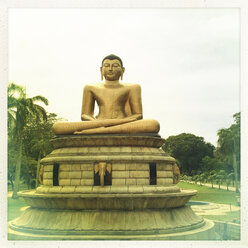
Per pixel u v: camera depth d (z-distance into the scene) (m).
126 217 12.06
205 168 48.38
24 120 27.94
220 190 35.84
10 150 29.38
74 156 13.06
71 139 13.48
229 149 34.25
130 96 15.59
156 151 13.82
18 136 28.88
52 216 12.42
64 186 12.94
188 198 13.62
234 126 33.09
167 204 12.65
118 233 11.63
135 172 12.87
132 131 13.85
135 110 15.38
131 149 13.29
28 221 12.74
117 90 15.52
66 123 14.17
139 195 11.96
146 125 13.84
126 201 12.09
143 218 12.12
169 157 14.06
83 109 15.68
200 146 52.53
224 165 36.69
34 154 35.06
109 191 12.34
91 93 15.73
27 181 34.72
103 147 13.34
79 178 12.84
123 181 12.72
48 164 13.75
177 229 12.10
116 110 15.30
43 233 11.93
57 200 12.28
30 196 12.76
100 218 12.05
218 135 34.41
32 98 28.00
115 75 15.69
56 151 13.97
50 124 34.62
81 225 11.92
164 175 13.53
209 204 26.25
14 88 27.03
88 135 13.79
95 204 12.19
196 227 12.80
